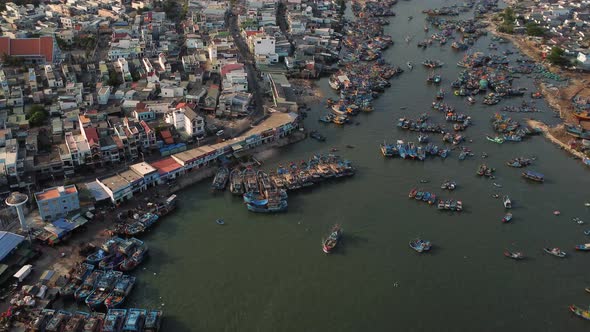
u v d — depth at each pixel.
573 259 136.88
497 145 198.62
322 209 152.62
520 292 124.75
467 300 121.44
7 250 119.81
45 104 191.88
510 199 163.00
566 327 115.44
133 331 105.00
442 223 149.25
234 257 130.75
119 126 169.00
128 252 126.75
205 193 156.25
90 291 114.25
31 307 108.94
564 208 159.88
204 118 196.00
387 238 141.38
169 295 117.62
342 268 129.25
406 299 120.69
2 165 141.75
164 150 168.50
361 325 112.94
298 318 113.81
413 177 173.25
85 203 139.75
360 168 176.88
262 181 160.12
